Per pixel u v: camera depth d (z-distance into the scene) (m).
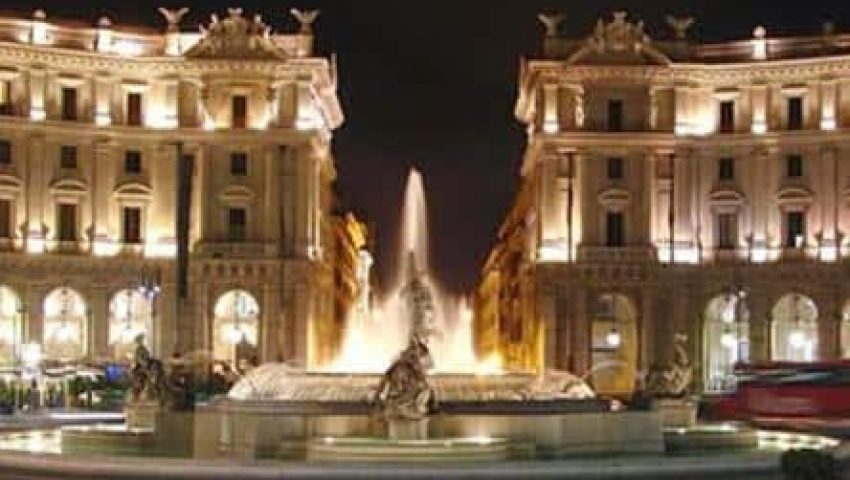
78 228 104.56
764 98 107.88
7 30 103.88
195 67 105.94
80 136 105.19
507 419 27.55
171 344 103.44
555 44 110.94
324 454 26.22
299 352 103.44
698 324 105.88
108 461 22.67
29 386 75.31
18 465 23.59
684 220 107.25
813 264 104.19
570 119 107.75
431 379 30.14
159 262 104.31
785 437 34.59
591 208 106.69
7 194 102.62
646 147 107.12
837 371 54.50
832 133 105.38
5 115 102.69
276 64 106.06
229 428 28.38
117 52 106.44
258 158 106.00
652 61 107.56
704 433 32.84
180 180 101.56
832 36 107.44
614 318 106.38
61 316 103.44
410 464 22.02
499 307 161.75
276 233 104.81
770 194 106.88
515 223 139.38
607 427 28.55
